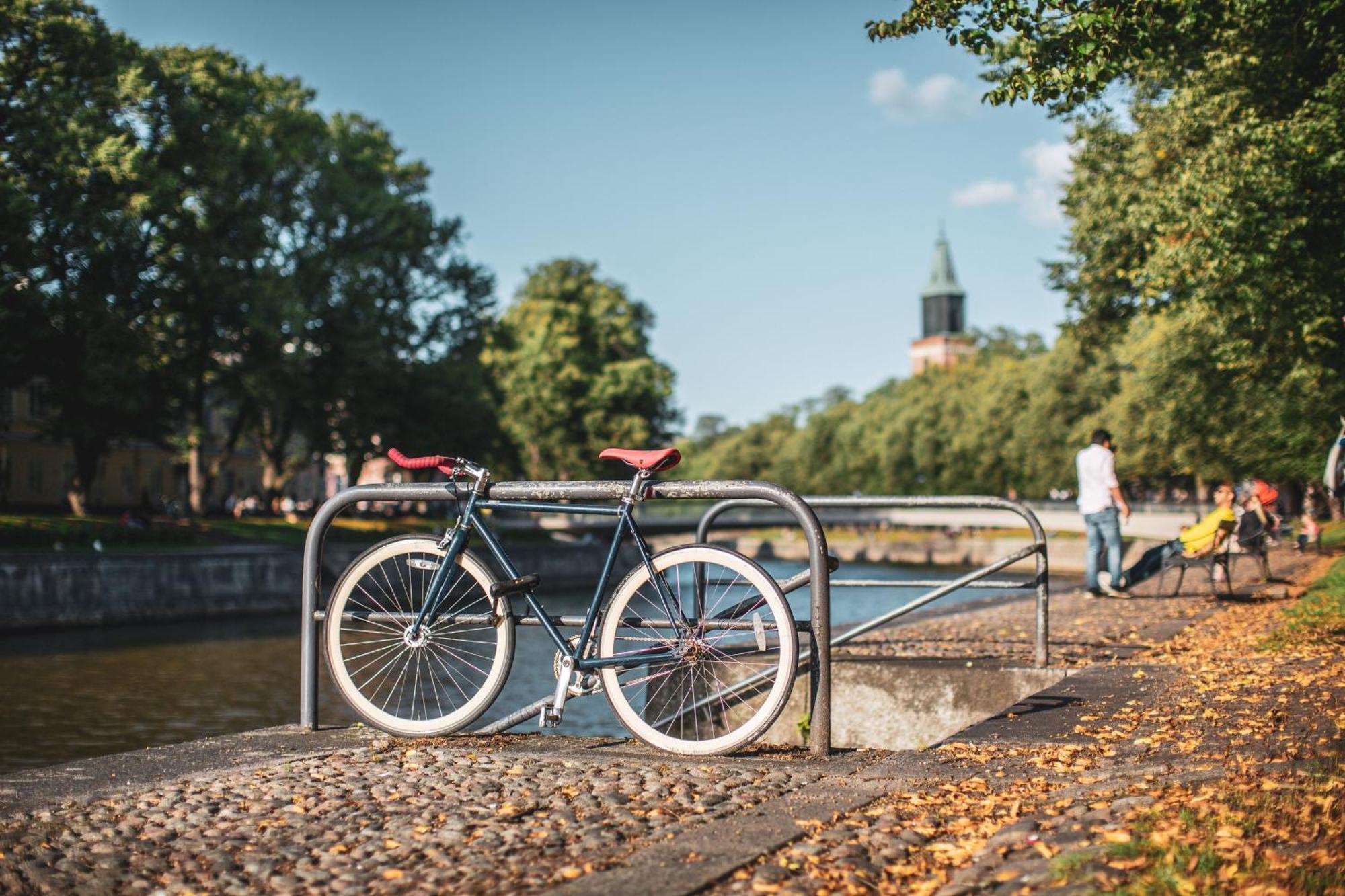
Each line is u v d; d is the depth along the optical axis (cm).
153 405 4094
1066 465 7019
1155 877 305
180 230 3934
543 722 513
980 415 8094
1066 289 2844
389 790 441
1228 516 1409
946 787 439
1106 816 375
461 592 543
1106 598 1484
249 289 4112
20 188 3381
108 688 2289
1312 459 3097
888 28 1075
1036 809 401
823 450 11644
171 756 506
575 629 534
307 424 4716
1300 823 357
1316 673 716
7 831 397
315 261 4475
